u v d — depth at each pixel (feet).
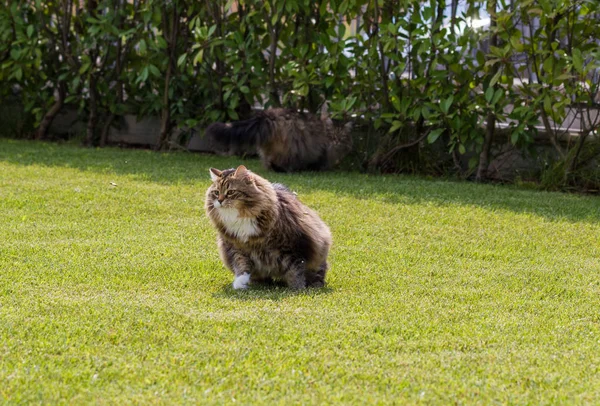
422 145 31.81
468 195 26.23
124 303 13.71
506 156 30.94
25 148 34.71
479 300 14.89
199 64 34.86
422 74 30.01
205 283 15.66
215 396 10.06
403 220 22.04
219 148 32.48
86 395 10.00
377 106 31.94
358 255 18.24
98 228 20.12
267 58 34.60
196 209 22.66
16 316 12.78
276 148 30.19
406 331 12.68
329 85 30.78
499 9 30.04
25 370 10.63
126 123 38.19
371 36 31.07
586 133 28.43
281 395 10.15
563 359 11.65
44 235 19.15
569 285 16.16
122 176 27.71
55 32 38.34
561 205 24.99
